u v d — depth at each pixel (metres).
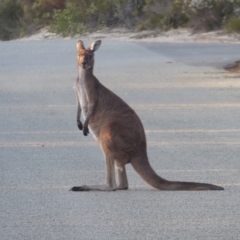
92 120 21.86
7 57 71.75
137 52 73.25
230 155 26.97
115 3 105.56
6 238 16.81
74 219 18.36
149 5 101.12
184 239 16.77
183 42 85.25
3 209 19.36
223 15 92.12
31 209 19.33
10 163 25.52
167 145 28.92
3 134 31.31
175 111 37.31
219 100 41.00
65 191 21.39
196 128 32.69
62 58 69.38
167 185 21.22
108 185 21.39
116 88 46.41
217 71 55.47
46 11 115.62
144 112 37.06
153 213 18.91
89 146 28.53
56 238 16.80
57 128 32.66
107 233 17.17
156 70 56.81
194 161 25.95
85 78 21.98
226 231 17.39
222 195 20.80
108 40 92.00
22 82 50.50
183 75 53.19
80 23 104.81
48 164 25.30
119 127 21.00
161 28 96.38
